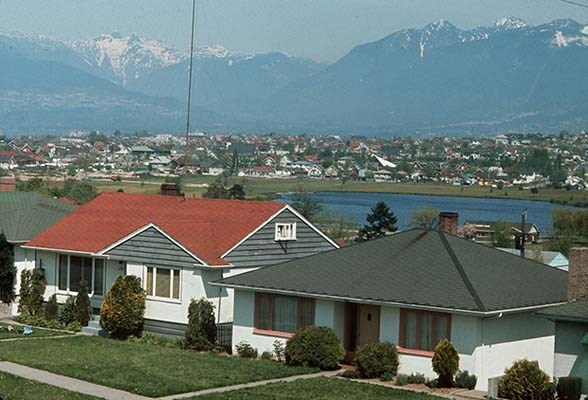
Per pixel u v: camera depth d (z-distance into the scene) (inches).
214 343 3056.1
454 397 2349.9
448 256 2785.4
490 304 2517.2
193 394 2313.0
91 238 3587.6
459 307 2486.5
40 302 3656.5
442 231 2977.4
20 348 2898.6
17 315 3676.2
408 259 2812.5
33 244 3668.8
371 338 2736.2
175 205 3777.1
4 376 2445.9
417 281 2677.2
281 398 2226.9
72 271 3604.8
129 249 3331.7
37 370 2551.7
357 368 2620.6
